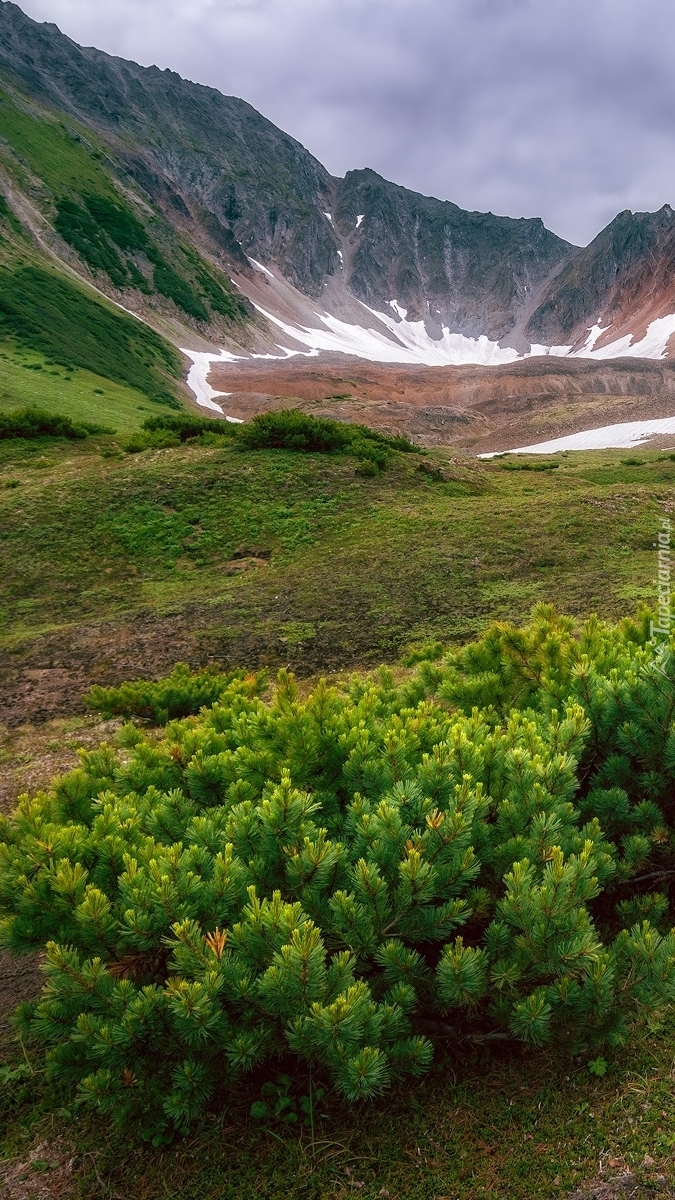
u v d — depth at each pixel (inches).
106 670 445.7
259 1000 96.6
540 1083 110.0
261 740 156.7
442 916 106.3
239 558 705.6
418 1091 111.0
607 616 451.2
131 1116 106.4
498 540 655.8
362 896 106.7
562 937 102.8
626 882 140.3
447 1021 117.2
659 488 970.1
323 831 111.0
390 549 660.1
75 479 861.8
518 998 106.1
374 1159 100.6
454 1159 99.6
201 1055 101.7
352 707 180.9
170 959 111.3
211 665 369.7
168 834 129.6
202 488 834.8
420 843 110.2
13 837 130.8
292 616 519.8
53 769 289.4
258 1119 107.5
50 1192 100.8
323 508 796.0
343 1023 91.1
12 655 488.4
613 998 103.9
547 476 1171.3
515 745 141.6
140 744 163.2
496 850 119.9
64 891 104.2
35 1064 124.5
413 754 143.8
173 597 609.9
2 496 826.8
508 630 201.2
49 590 643.5
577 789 140.9
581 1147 99.0
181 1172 101.7
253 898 101.0
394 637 463.8
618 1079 108.7
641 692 144.2
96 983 98.0
